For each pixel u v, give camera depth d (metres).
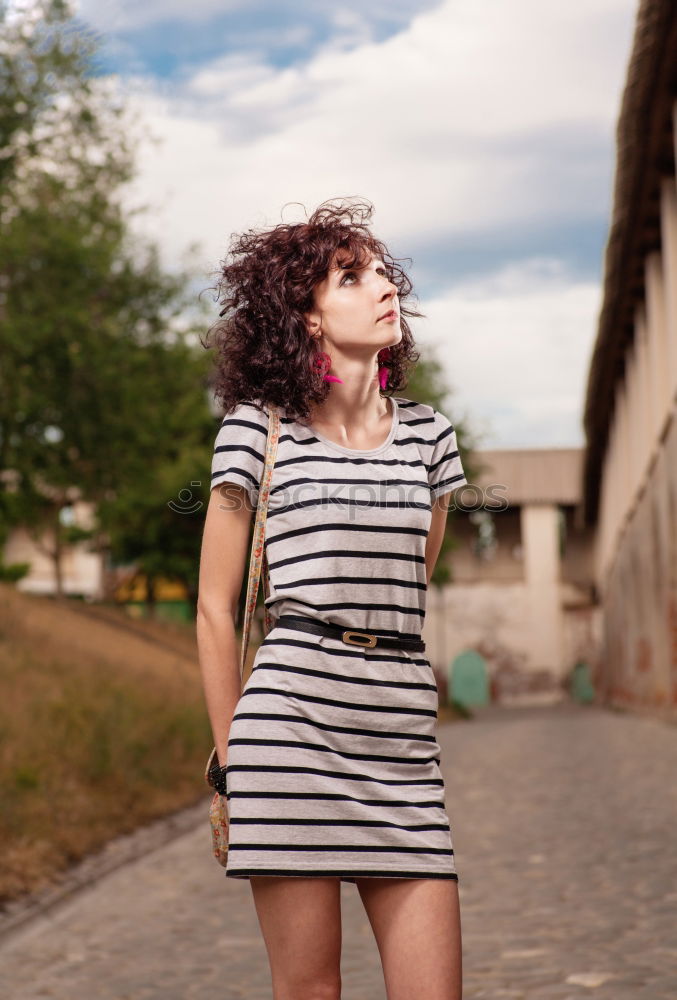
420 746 2.48
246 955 5.48
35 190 22.11
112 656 21.81
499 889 6.58
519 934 5.52
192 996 4.80
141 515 38.09
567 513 55.72
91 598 54.78
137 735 11.70
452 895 2.42
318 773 2.38
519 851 7.77
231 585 2.54
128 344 23.80
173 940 5.91
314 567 2.44
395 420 2.65
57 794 9.38
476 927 5.71
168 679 19.89
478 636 53.69
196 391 28.73
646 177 18.45
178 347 24.91
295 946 2.38
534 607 53.19
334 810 2.38
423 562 2.54
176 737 13.02
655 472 22.80
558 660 53.19
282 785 2.37
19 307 21.59
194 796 11.65
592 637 53.41
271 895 2.39
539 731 21.91
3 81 19.97
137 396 23.92
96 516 39.91
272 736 2.39
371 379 2.64
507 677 53.44
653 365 21.70
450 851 2.45
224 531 2.52
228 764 2.43
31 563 53.72
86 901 7.15
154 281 24.36
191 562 41.03
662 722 22.73
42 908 6.88
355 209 2.71
